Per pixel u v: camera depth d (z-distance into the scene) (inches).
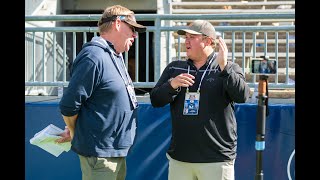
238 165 175.9
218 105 140.1
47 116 183.2
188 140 140.5
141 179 179.8
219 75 138.3
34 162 183.5
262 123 136.9
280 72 260.1
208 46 143.9
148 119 179.0
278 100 183.9
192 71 145.3
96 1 433.1
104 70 127.0
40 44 228.8
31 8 340.5
